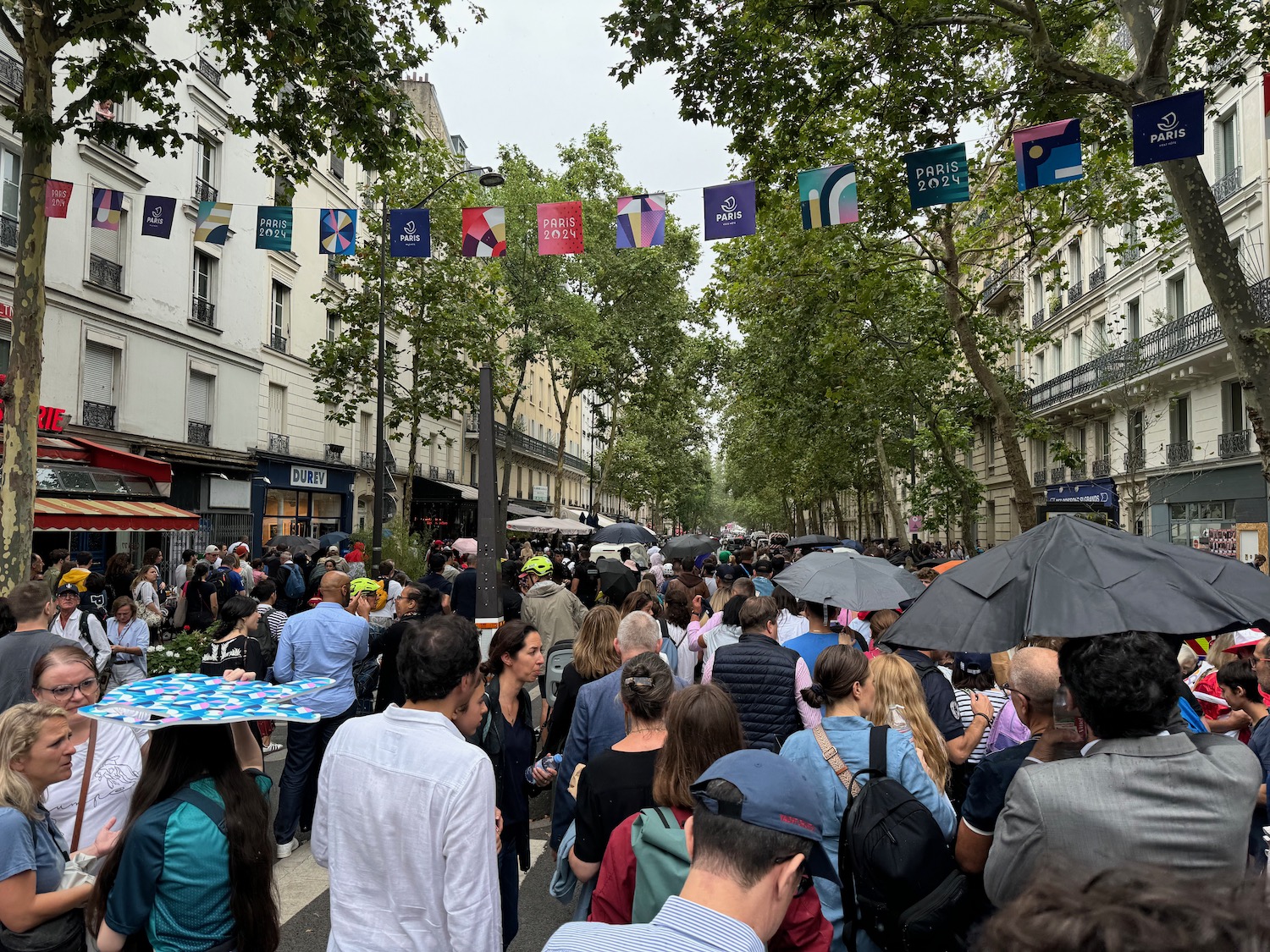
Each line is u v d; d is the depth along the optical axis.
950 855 2.69
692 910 1.61
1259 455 18.17
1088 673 2.21
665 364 37.88
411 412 24.05
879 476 36.97
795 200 14.23
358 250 22.94
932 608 3.32
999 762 2.65
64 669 3.20
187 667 7.20
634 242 8.86
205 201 9.60
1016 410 23.06
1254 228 17.95
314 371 28.30
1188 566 3.04
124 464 17.31
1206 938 0.83
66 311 17.36
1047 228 15.36
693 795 1.75
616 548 20.77
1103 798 2.09
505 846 4.01
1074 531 3.27
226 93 22.52
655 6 9.97
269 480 25.36
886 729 3.27
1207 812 2.04
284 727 10.06
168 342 20.73
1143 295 23.72
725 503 136.12
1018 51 11.91
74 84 10.45
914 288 17.09
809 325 19.11
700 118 11.10
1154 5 9.86
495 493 6.68
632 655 4.42
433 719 2.62
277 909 2.59
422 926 2.43
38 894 2.57
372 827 2.49
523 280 31.17
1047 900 0.94
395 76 11.31
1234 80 10.62
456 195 21.95
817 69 11.05
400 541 21.97
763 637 5.06
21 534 9.38
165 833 2.41
